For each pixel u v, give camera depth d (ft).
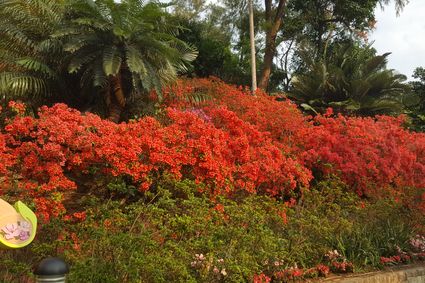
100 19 31.58
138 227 18.12
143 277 15.44
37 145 21.62
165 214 19.60
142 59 32.30
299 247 21.52
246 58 80.79
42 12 35.22
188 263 17.28
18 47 34.45
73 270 14.15
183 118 25.50
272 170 26.40
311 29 86.43
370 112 64.69
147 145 22.41
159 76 34.42
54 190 20.11
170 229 18.49
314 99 65.87
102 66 31.65
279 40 70.95
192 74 56.80
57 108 23.08
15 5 34.99
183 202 19.71
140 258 14.82
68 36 32.81
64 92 34.37
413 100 69.21
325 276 21.45
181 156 22.84
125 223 17.63
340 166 32.04
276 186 26.96
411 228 28.27
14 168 20.93
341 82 65.05
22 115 22.74
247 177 25.62
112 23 31.89
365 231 25.09
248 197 23.52
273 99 39.22
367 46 77.30
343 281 20.77
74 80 34.76
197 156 23.47
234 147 26.13
